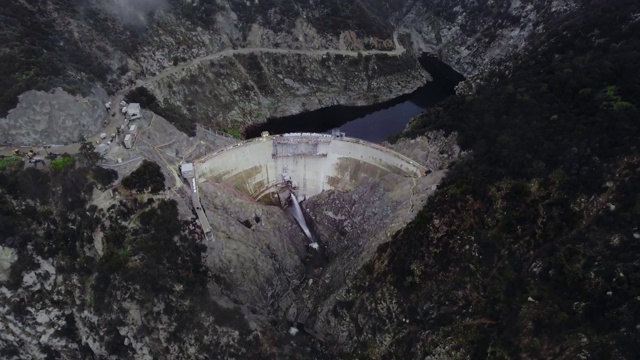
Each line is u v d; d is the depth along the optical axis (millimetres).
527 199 84188
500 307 76562
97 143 105688
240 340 88375
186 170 107562
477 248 84375
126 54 132875
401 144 126188
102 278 88000
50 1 123000
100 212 94875
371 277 92688
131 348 86875
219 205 110250
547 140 90312
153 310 87250
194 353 87000
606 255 70625
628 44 106062
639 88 87438
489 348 73125
